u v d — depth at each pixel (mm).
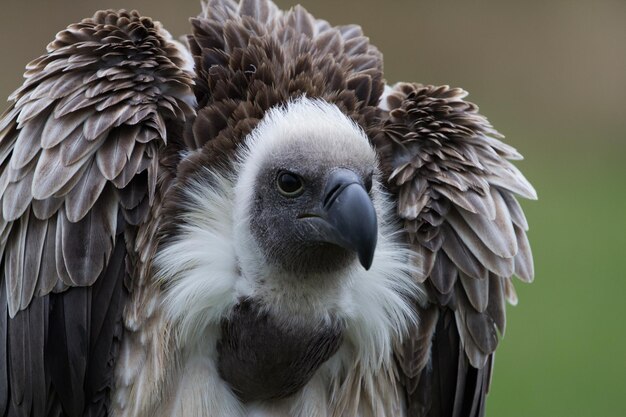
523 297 24141
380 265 10820
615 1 35375
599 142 33125
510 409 20750
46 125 10453
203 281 10445
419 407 11492
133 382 10578
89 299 10305
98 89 10445
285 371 10562
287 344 10422
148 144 10352
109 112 10352
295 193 10273
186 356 10680
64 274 10234
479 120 11398
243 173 10469
